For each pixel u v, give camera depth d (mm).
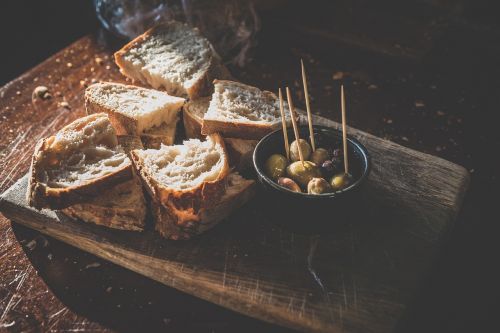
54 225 517
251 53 755
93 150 528
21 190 540
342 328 449
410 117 681
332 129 518
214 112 556
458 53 766
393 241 503
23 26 1017
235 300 470
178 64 624
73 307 478
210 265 485
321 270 481
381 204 532
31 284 493
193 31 669
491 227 574
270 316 465
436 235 510
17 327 464
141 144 559
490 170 627
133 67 635
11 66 959
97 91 591
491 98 709
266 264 485
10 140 628
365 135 600
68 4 1031
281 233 507
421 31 785
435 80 729
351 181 484
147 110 564
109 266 509
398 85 721
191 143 542
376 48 753
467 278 535
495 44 780
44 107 670
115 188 516
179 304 484
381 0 843
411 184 551
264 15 807
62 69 726
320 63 746
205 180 500
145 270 495
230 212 519
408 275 480
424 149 645
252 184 522
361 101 697
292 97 694
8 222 543
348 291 468
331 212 478
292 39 776
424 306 515
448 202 537
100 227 514
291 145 506
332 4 829
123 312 476
